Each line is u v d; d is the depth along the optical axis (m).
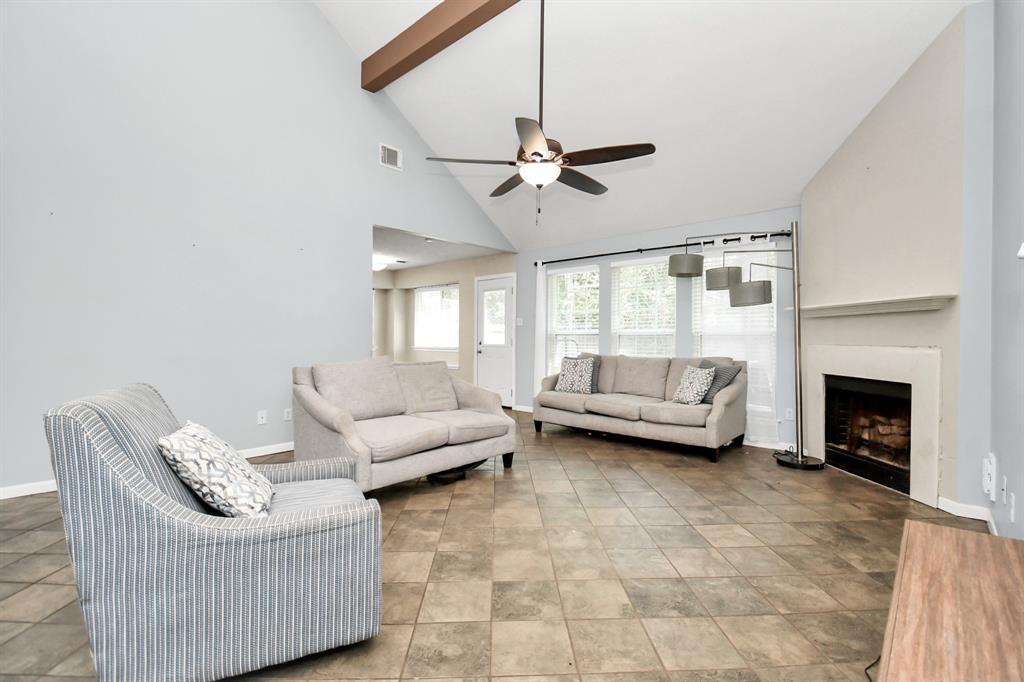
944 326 2.84
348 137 4.70
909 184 3.08
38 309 3.05
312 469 2.12
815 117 3.67
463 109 4.80
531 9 3.57
